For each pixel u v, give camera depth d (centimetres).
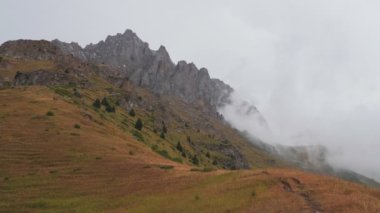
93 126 9025
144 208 3838
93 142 7244
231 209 3488
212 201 3788
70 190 4806
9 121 7975
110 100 19588
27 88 13788
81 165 5884
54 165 5866
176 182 4812
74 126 8275
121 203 4150
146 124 19225
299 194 3916
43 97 11294
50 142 6925
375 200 3722
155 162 6456
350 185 4316
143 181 5022
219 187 4288
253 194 3862
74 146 6831
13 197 4550
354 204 3481
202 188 4369
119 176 5353
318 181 4406
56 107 9888
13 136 7075
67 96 14088
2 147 6488
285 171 4944
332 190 4034
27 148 6538
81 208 4103
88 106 13388
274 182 4288
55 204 4266
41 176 5366
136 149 7769
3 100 10119
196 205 3731
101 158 6266
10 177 5303
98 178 5288
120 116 15588
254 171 5003
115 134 9212
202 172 5428
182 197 4088
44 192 4734
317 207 3472
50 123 8138
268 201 3644
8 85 18500
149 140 13325
